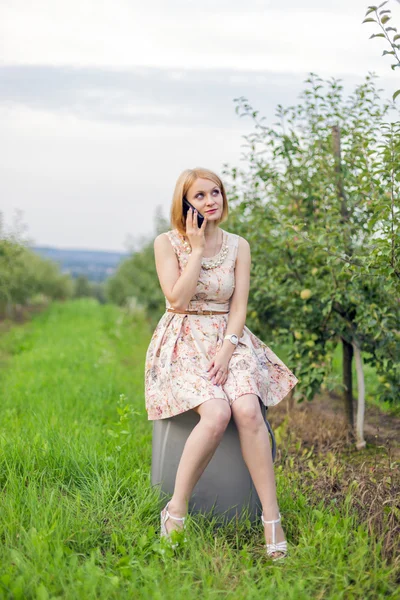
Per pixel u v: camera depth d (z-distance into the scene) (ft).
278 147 16.87
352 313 16.26
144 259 51.31
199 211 11.10
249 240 18.75
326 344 17.04
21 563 8.39
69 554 8.79
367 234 15.84
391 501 10.21
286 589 8.11
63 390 20.95
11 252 31.17
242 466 10.58
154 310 46.80
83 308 86.79
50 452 12.47
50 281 92.84
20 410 18.39
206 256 11.25
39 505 9.96
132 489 11.32
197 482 10.52
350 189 16.40
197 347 10.78
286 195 17.46
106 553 9.13
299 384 16.46
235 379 10.37
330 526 9.61
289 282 17.11
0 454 12.25
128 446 13.76
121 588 8.17
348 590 8.18
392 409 19.58
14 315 70.95
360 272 13.29
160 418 10.77
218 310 11.19
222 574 8.63
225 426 9.81
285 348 22.26
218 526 10.46
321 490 11.44
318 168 16.79
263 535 10.16
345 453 15.31
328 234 14.15
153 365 11.21
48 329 51.55
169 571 8.61
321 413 19.21
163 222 49.52
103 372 25.94
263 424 9.90
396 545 9.14
